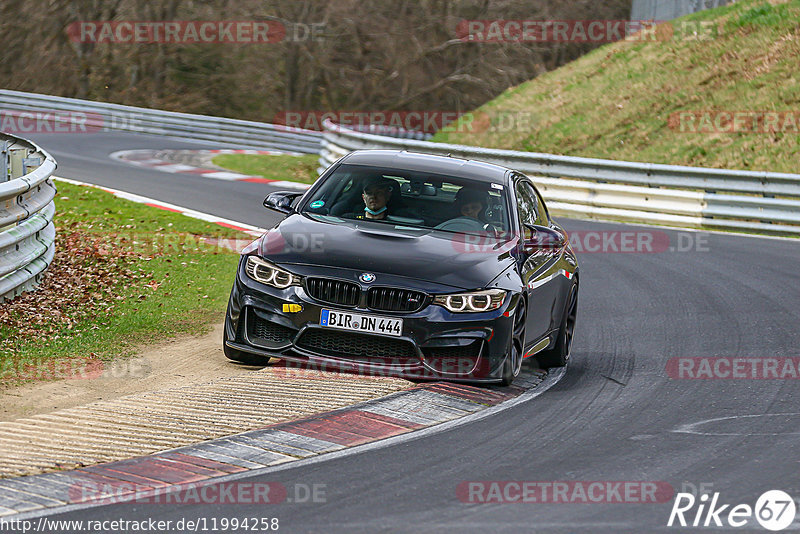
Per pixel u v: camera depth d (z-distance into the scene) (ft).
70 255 140.15
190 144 378.94
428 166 100.99
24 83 616.80
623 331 118.93
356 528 54.24
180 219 184.44
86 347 97.76
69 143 335.06
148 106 607.37
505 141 351.05
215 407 77.66
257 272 87.51
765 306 133.69
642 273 159.74
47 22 629.92
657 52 371.56
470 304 84.89
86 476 62.08
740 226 215.72
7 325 102.32
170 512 56.13
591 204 231.91
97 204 195.11
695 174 223.51
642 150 310.04
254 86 626.64
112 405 77.77
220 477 62.85
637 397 88.38
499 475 64.90
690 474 66.49
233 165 304.91
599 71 381.40
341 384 85.30
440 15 648.79
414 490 61.26
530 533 54.49
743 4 381.40
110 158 299.79
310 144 372.38
